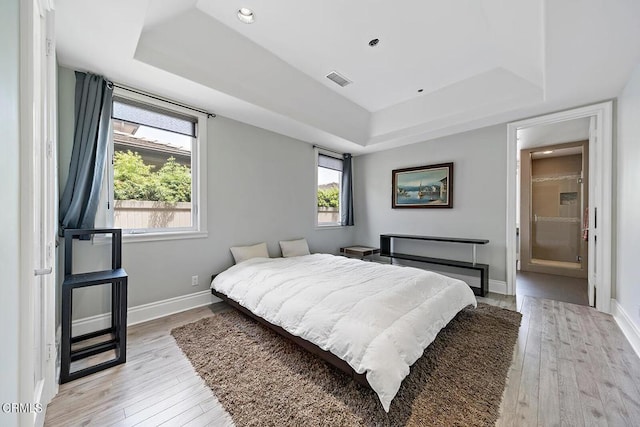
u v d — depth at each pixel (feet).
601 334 7.43
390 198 15.66
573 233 15.94
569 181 16.15
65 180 7.06
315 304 6.18
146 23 6.49
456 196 12.97
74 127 7.22
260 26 7.32
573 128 12.52
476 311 9.19
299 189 13.88
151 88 8.29
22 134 2.85
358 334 4.97
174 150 9.38
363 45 8.18
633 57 6.63
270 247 12.46
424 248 14.20
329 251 15.74
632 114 7.52
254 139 11.71
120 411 4.55
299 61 8.98
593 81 7.87
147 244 8.50
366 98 11.80
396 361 4.59
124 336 6.02
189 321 8.32
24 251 2.84
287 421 4.26
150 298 8.54
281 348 6.58
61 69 7.07
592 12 5.15
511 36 7.14
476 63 9.14
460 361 5.99
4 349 2.32
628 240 7.75
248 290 7.97
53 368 4.86
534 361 6.07
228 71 8.55
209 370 5.67
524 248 16.35
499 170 11.62
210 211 10.13
